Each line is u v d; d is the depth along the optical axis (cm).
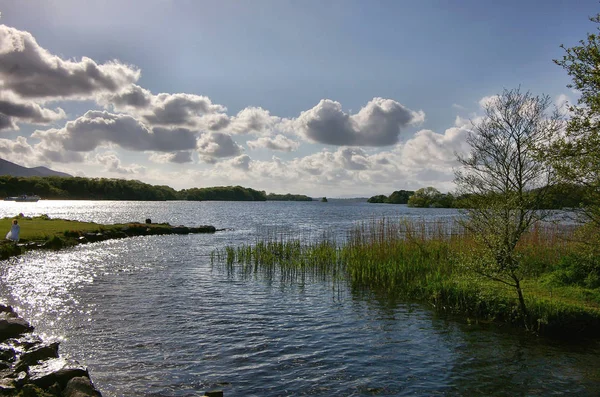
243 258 3020
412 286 2005
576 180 1590
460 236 2767
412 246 2655
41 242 3706
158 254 3419
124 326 1470
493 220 1534
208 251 3647
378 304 1814
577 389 1038
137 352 1220
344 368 1133
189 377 1053
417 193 16775
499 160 1975
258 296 1952
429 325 1526
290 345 1302
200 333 1405
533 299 1584
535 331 1455
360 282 2247
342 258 2770
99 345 1273
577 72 1536
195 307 1742
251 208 18750
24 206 14512
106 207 16000
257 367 1127
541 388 1041
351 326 1505
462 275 1802
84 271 2564
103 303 1791
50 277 2345
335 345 1309
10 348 1130
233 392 977
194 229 5791
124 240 4603
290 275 2452
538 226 2455
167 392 966
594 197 1605
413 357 1222
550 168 1734
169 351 1232
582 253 1797
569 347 1318
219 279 2350
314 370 1116
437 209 15675
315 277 2397
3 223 4562
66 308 1698
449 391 1012
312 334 1412
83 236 4338
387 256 2494
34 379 908
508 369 1149
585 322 1445
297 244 3412
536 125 1902
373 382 1050
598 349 1306
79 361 1143
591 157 1518
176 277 2405
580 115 1552
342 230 5919
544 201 1802
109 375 1053
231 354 1218
